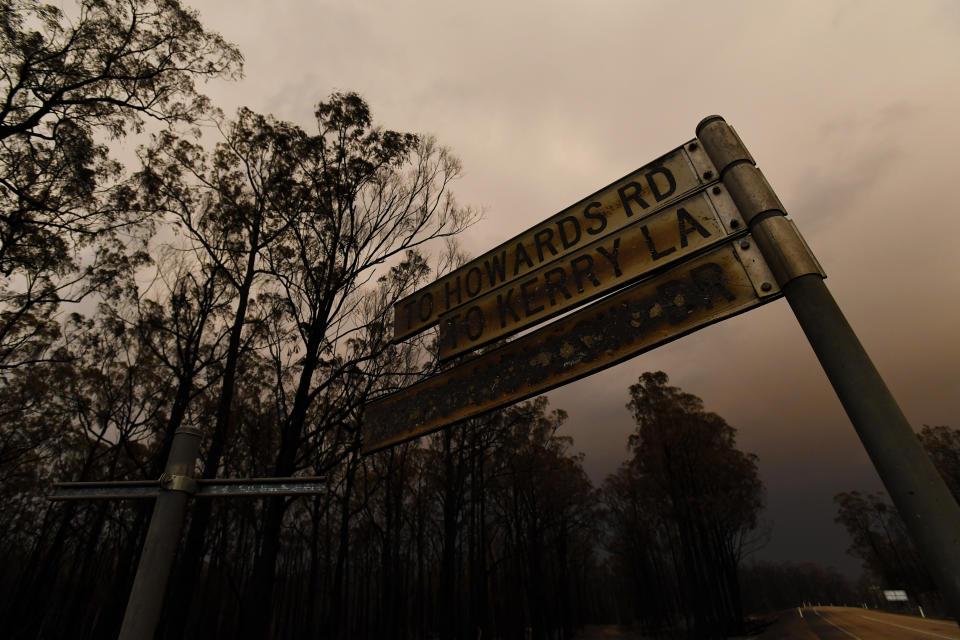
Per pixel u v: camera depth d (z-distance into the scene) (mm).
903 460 1395
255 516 18984
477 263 3078
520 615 32719
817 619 40781
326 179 12617
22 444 17922
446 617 22062
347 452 10656
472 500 27500
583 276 2447
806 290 1729
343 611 34469
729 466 28641
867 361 1558
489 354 2736
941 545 1257
